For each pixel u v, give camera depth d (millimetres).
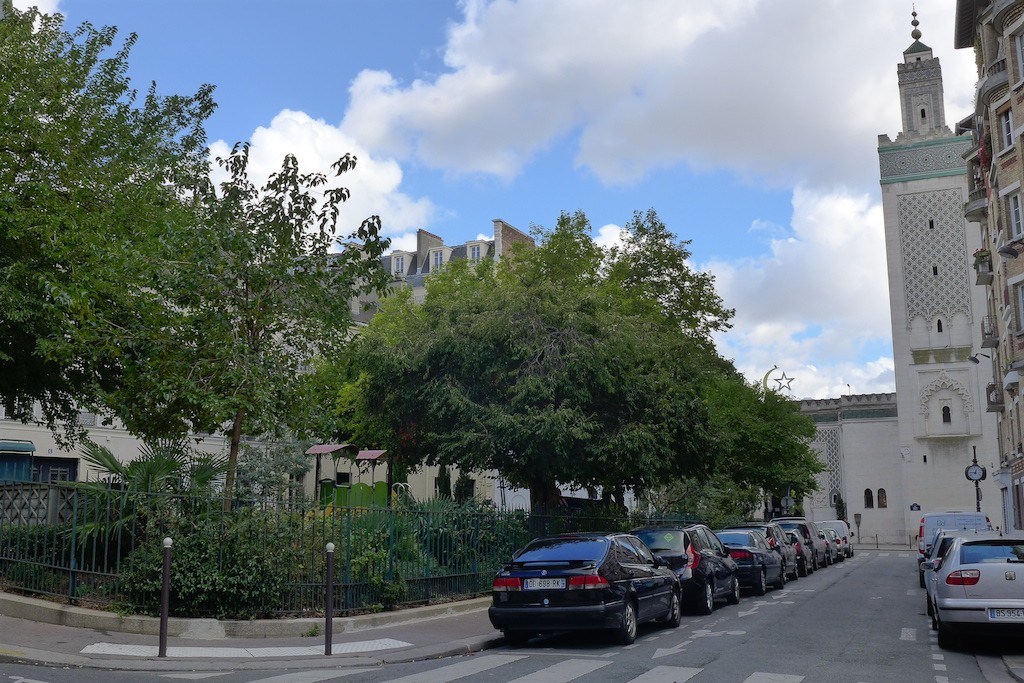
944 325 64750
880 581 27656
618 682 9750
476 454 21234
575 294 23109
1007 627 11766
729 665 10984
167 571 11148
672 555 17156
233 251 14570
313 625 13164
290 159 14906
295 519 13812
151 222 17672
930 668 10906
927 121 67250
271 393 14438
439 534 16875
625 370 22547
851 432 70562
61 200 17500
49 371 19141
